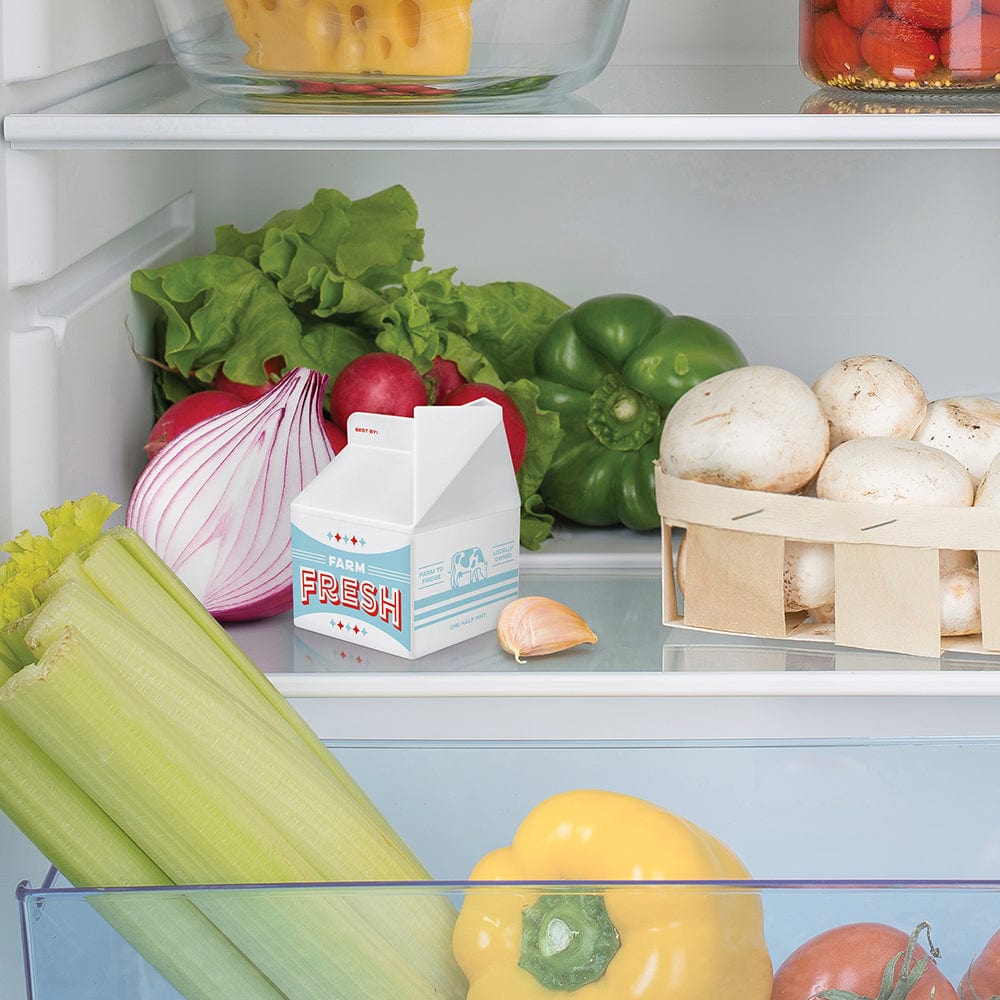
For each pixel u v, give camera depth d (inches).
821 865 25.8
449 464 31.4
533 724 32.8
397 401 36.5
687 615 33.1
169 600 23.2
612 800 23.0
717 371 39.4
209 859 21.3
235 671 23.6
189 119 28.3
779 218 45.4
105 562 22.5
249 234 42.2
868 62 30.9
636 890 20.3
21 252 29.0
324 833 22.1
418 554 31.0
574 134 28.8
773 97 34.4
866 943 20.6
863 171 45.0
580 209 45.6
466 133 28.6
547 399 41.4
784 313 46.1
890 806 25.8
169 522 32.6
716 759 26.1
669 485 32.7
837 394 33.1
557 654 32.3
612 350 40.4
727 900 20.4
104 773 20.3
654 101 33.4
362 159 45.2
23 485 29.5
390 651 31.8
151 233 41.5
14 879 28.8
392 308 39.3
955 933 20.6
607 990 20.4
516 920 20.7
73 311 32.1
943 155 44.8
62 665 19.3
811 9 32.4
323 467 34.1
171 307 37.4
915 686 30.2
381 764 26.6
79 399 32.2
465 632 32.5
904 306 45.9
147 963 21.0
